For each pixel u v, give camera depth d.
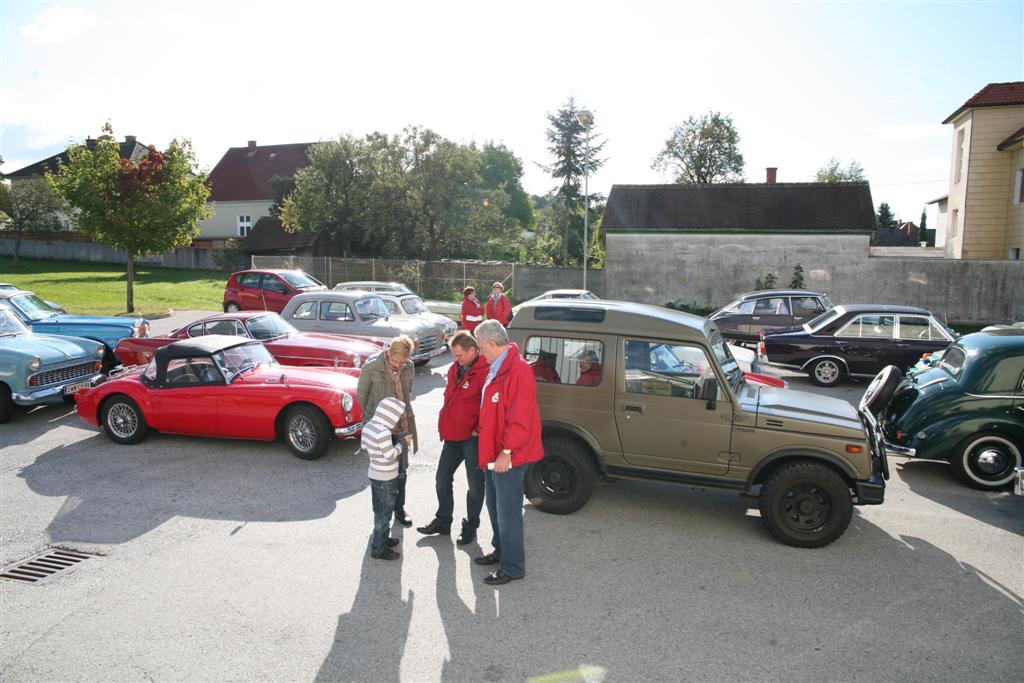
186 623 4.05
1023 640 3.92
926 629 4.03
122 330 11.37
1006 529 5.62
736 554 5.06
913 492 6.56
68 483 6.55
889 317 11.70
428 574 4.69
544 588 4.49
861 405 6.09
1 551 5.06
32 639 3.88
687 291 25.98
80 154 22.75
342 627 4.00
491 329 4.41
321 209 34.81
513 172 65.31
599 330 5.62
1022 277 22.48
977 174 25.66
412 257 34.94
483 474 5.05
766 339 12.26
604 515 5.81
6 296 12.23
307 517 5.72
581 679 3.50
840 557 5.02
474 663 3.64
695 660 3.68
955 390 6.66
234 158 52.34
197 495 6.23
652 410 5.46
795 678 3.54
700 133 49.19
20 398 8.74
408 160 34.47
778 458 5.23
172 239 23.61
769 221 25.23
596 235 39.47
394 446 4.91
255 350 8.23
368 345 10.57
